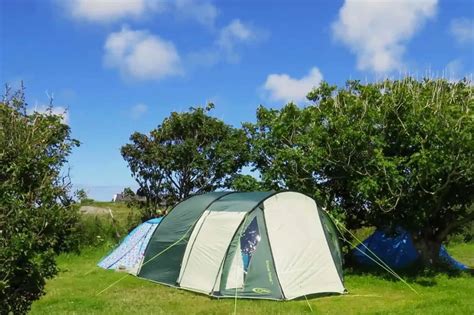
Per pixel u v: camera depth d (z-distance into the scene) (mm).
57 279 13805
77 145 7219
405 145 14531
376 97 14531
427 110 14031
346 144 14234
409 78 15641
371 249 17391
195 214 13398
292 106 16094
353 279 14195
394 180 13664
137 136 21000
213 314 10125
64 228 6828
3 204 6121
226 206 12875
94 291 12297
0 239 6023
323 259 12578
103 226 20531
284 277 11836
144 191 21047
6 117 6543
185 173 20859
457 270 15633
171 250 13430
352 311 10477
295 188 15602
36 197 6457
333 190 16391
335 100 15352
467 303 10867
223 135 21203
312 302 11352
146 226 16562
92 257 17953
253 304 11023
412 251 16875
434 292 12523
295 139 15961
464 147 13094
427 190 14453
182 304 10992
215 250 12227
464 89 15188
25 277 6336
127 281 13555
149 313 10055
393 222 15625
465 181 14461
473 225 23984
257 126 17938
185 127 21016
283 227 12359
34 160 6492
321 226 12977
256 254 11953
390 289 12953
